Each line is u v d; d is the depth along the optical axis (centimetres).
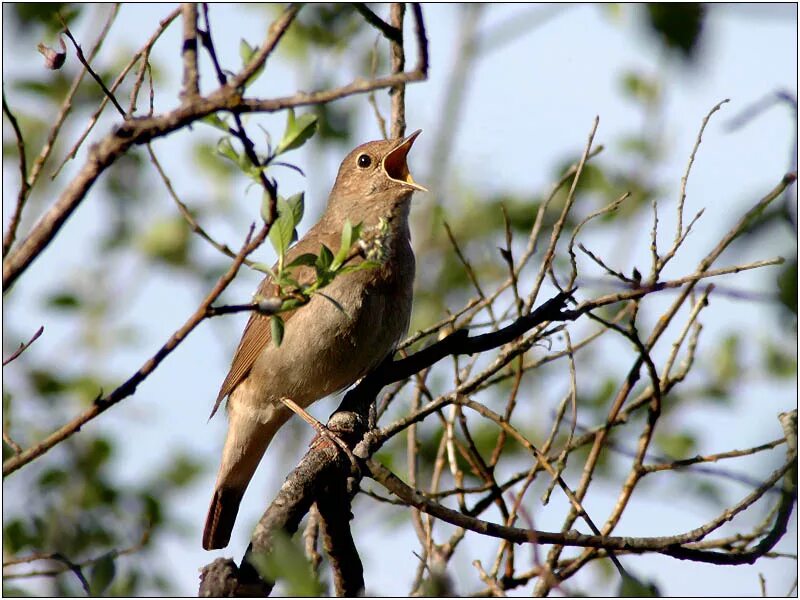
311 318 958
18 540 787
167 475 897
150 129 473
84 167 479
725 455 790
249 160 498
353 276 953
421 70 458
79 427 539
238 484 1039
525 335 857
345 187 1038
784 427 743
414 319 1141
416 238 1205
